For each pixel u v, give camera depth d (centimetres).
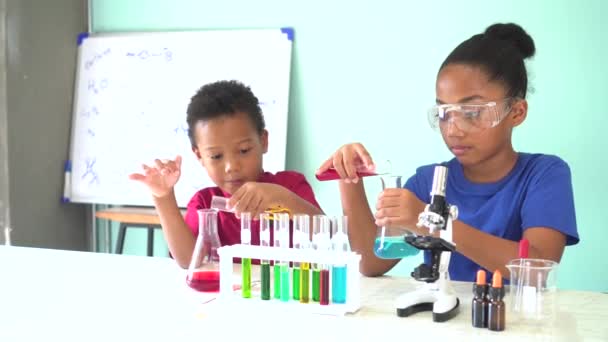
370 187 275
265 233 115
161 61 302
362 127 278
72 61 316
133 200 305
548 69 251
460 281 133
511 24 155
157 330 96
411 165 272
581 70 248
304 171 287
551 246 130
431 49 266
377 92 275
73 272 136
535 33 252
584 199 251
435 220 103
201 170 294
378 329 96
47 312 106
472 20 260
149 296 116
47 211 309
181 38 300
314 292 107
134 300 113
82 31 320
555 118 252
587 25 246
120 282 127
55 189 312
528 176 144
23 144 295
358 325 99
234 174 157
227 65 292
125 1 312
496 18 257
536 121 254
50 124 308
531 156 148
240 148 157
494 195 146
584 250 251
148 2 309
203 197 167
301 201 137
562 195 136
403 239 113
